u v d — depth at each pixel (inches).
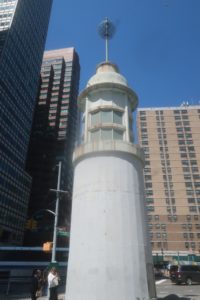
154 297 491.5
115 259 483.5
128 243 500.4
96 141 581.9
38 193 4707.2
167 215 4298.7
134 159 584.4
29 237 3956.7
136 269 487.2
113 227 505.4
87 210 529.3
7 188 3575.3
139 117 5068.9
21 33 4571.9
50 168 4923.7
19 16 4542.3
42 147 5172.2
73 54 6437.0
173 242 4128.9
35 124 5413.4
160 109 5103.3
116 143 574.2
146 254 516.4
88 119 650.8
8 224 3494.1
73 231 542.9
